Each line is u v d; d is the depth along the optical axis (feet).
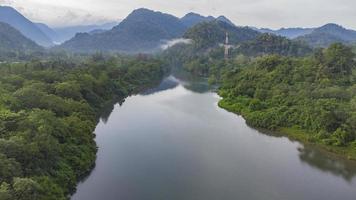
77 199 230.48
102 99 500.74
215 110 496.23
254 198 241.76
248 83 550.77
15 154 206.08
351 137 339.16
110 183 254.88
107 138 354.54
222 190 250.98
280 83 515.50
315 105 396.57
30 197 178.81
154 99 568.82
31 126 242.17
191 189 250.57
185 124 417.49
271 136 379.55
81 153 272.10
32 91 326.03
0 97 309.83
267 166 296.71
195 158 308.19
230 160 307.17
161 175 271.90
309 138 359.46
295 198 244.42
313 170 292.20
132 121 424.05
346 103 397.60
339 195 251.39
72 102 369.09
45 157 228.43
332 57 545.03
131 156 306.96
